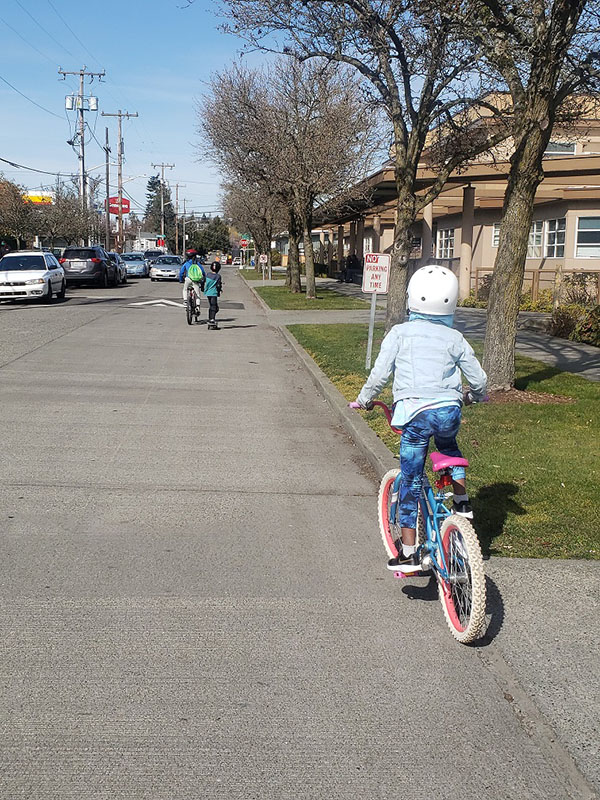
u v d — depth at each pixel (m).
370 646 4.20
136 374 12.79
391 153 18.77
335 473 7.68
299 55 13.23
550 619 4.46
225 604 4.68
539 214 29.20
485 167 24.84
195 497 6.81
